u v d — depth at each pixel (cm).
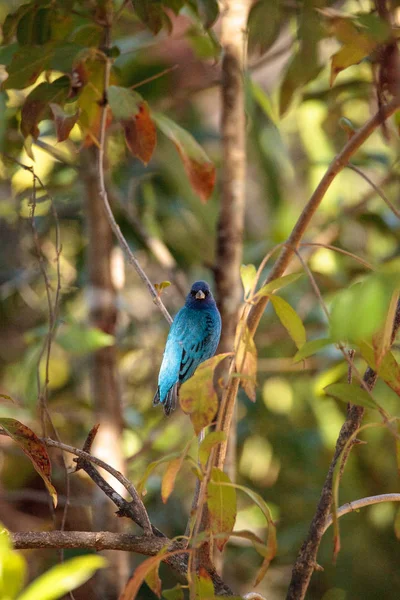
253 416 1252
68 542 477
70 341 819
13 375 1109
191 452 1121
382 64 563
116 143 1126
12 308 1242
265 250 1175
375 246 1261
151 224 1163
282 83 616
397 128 623
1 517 984
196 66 1027
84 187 969
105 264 973
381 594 1180
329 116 962
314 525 473
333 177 458
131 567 1138
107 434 927
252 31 605
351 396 414
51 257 1162
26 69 632
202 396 416
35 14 678
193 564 410
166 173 1136
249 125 1131
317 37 566
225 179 840
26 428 505
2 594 313
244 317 433
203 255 1221
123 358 1199
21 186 1112
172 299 1305
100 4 670
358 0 623
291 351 1210
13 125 941
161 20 663
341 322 326
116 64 979
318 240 1126
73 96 600
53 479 968
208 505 437
